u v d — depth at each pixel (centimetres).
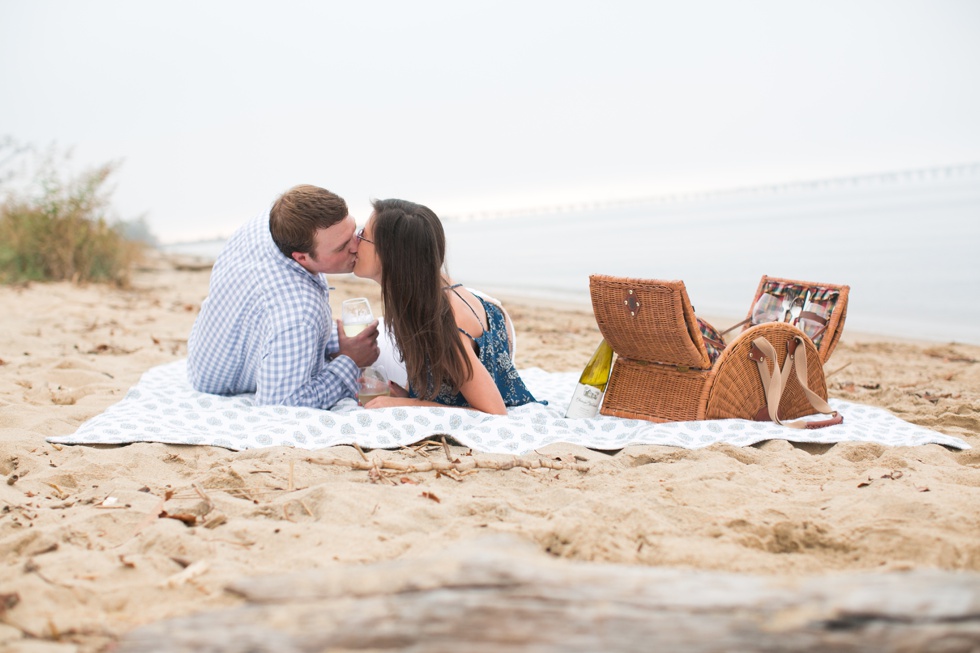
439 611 184
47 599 231
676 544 271
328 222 430
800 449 407
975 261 1413
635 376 457
